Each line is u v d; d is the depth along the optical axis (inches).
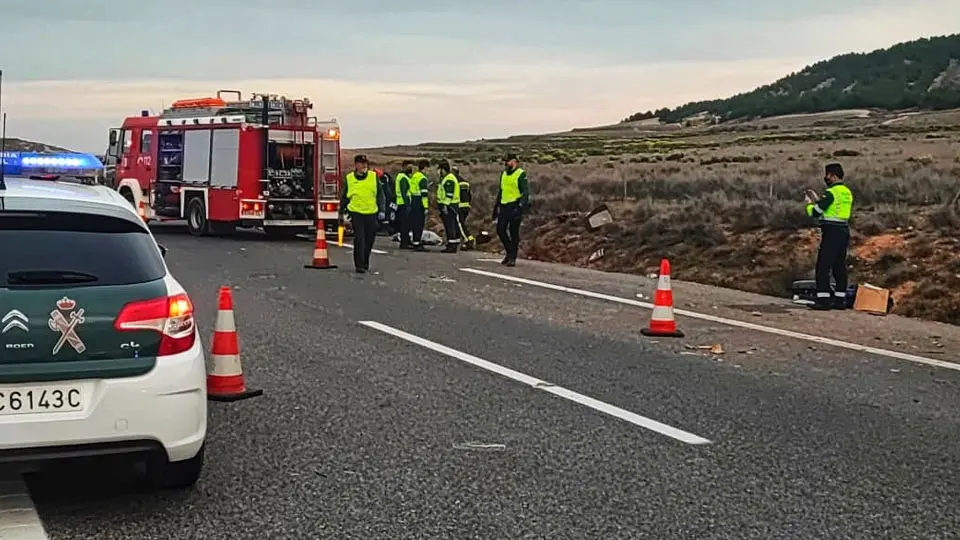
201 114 1065.5
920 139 3024.1
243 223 995.9
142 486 229.8
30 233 212.4
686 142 4087.1
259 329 445.7
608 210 898.7
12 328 198.2
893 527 209.0
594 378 351.6
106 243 217.2
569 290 601.6
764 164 1753.2
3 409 196.9
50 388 199.8
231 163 998.4
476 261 786.8
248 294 565.3
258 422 287.4
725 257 710.5
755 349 414.3
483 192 1275.8
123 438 203.5
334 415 295.9
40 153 446.9
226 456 254.1
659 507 219.3
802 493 230.1
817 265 547.2
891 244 676.7
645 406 311.4
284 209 1010.1
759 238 738.8
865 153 2126.0
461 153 4077.3
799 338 443.8
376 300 545.3
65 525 204.8
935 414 307.0
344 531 203.0
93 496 223.0
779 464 252.5
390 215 1008.9
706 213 838.5
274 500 221.3
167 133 1084.5
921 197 876.0
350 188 686.5
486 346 410.6
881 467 251.1
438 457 254.7
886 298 534.6
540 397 321.4
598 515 213.9
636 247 784.9
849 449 267.1
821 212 544.1
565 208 1007.6
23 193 222.8
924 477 243.6
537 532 203.6
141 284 212.7
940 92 7150.6
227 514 212.2
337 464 248.1
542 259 836.6
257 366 365.1
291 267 720.3
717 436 278.1
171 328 211.9
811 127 5570.9
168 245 917.2
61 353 200.8
